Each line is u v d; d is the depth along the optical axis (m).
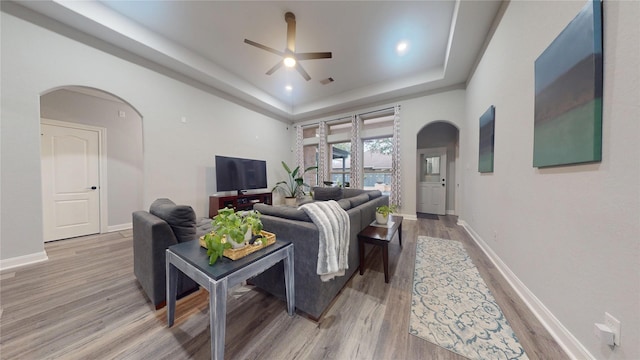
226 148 4.41
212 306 0.99
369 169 5.36
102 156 3.68
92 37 2.65
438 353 1.14
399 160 4.55
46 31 2.31
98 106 3.66
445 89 4.08
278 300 1.64
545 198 1.36
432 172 5.32
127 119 3.98
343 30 2.88
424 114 4.29
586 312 1.04
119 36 2.67
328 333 1.30
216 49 3.36
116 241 3.13
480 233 2.77
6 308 1.51
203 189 3.98
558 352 1.14
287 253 1.39
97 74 2.70
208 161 4.07
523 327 1.32
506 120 1.95
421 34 2.95
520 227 1.67
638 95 0.80
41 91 2.28
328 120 5.59
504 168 1.98
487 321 1.38
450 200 5.16
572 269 1.13
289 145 6.24
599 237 0.97
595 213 0.99
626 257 0.84
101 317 1.43
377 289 1.78
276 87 4.69
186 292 1.68
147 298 1.64
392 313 1.47
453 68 3.37
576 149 1.07
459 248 2.72
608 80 0.92
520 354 1.13
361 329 1.33
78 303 1.58
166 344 1.21
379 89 4.42
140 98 3.12
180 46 3.25
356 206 2.30
